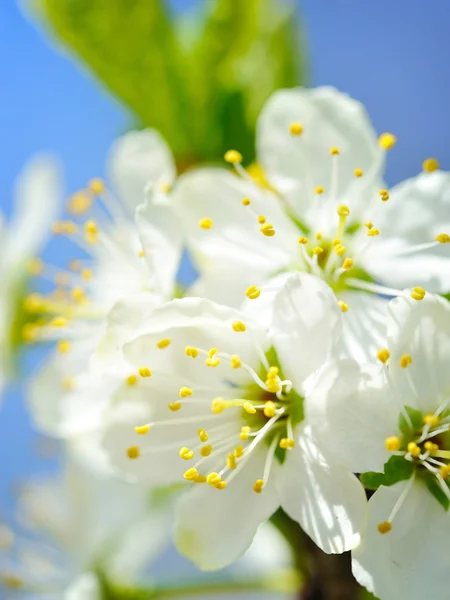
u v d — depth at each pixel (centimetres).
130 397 18
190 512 18
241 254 19
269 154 19
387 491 18
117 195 20
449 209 19
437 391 18
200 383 18
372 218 19
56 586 22
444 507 18
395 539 18
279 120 19
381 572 17
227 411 18
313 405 17
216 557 18
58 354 20
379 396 17
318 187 19
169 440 18
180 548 18
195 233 19
